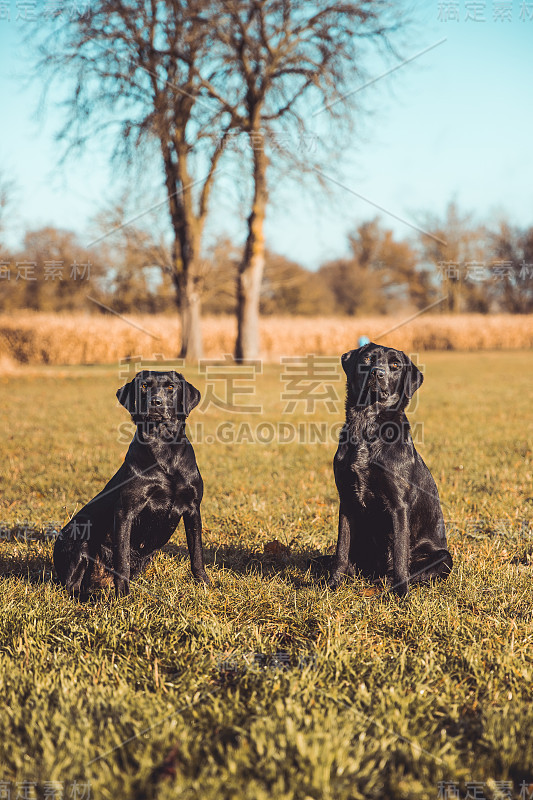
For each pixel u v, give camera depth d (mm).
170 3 20391
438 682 2930
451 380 19719
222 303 46469
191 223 24578
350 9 19422
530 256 48562
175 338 28906
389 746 2391
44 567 4613
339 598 3844
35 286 35156
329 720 2445
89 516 4234
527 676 2926
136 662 3074
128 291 31156
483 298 49781
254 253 23859
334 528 5543
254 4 20094
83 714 2541
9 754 2350
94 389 17297
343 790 2109
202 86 21797
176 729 2443
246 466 8180
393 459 4031
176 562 4641
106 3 19703
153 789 2135
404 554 4031
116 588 3971
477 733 2557
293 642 3350
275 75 21453
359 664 3039
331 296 59188
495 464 8000
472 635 3338
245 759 2242
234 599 3842
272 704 2617
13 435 10469
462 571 4250
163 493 4086
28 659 3109
